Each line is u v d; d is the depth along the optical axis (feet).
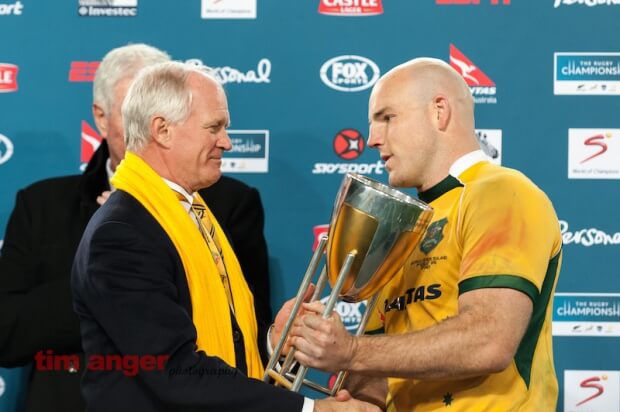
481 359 13.71
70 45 22.50
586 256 21.90
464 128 15.97
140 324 14.71
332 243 14.58
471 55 22.12
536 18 22.07
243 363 16.37
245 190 21.06
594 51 21.98
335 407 15.02
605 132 21.93
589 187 21.94
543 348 15.33
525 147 22.00
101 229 15.20
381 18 22.29
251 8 22.40
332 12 22.39
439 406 15.03
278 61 22.38
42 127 22.54
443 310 15.02
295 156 22.38
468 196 15.11
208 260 16.06
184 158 16.01
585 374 21.84
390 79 16.16
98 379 15.20
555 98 22.00
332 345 14.08
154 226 15.51
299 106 22.38
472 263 14.33
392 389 16.08
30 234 20.04
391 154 16.01
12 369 22.09
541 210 14.79
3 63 22.52
